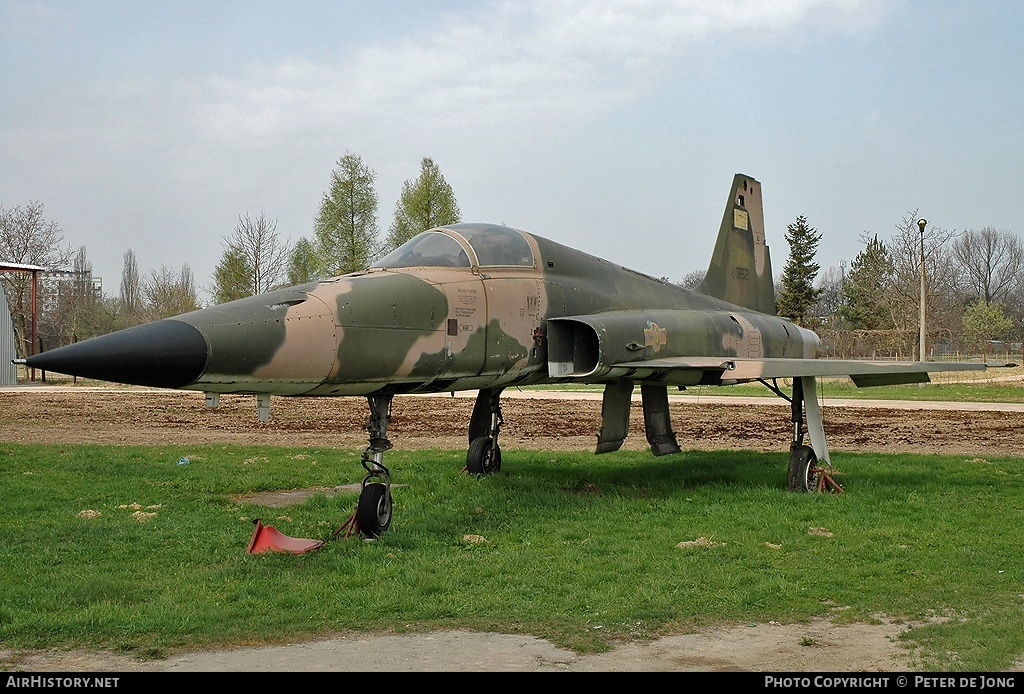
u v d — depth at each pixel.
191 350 6.96
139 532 8.86
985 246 106.38
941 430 20.31
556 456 15.47
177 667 5.21
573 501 10.69
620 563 7.65
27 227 54.97
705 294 15.56
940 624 6.02
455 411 26.41
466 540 8.58
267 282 45.62
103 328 61.88
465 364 9.48
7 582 6.98
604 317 11.20
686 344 12.61
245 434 19.73
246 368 7.35
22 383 43.06
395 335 8.59
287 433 20.00
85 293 74.31
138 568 7.52
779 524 9.40
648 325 11.76
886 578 7.28
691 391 36.56
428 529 9.00
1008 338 63.56
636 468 13.86
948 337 66.88
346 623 6.06
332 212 39.41
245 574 7.28
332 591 6.78
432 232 10.45
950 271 85.38
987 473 13.09
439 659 5.36
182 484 12.00
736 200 16.61
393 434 19.88
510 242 10.76
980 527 9.32
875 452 16.45
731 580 7.12
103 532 8.84
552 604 6.50
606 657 5.41
